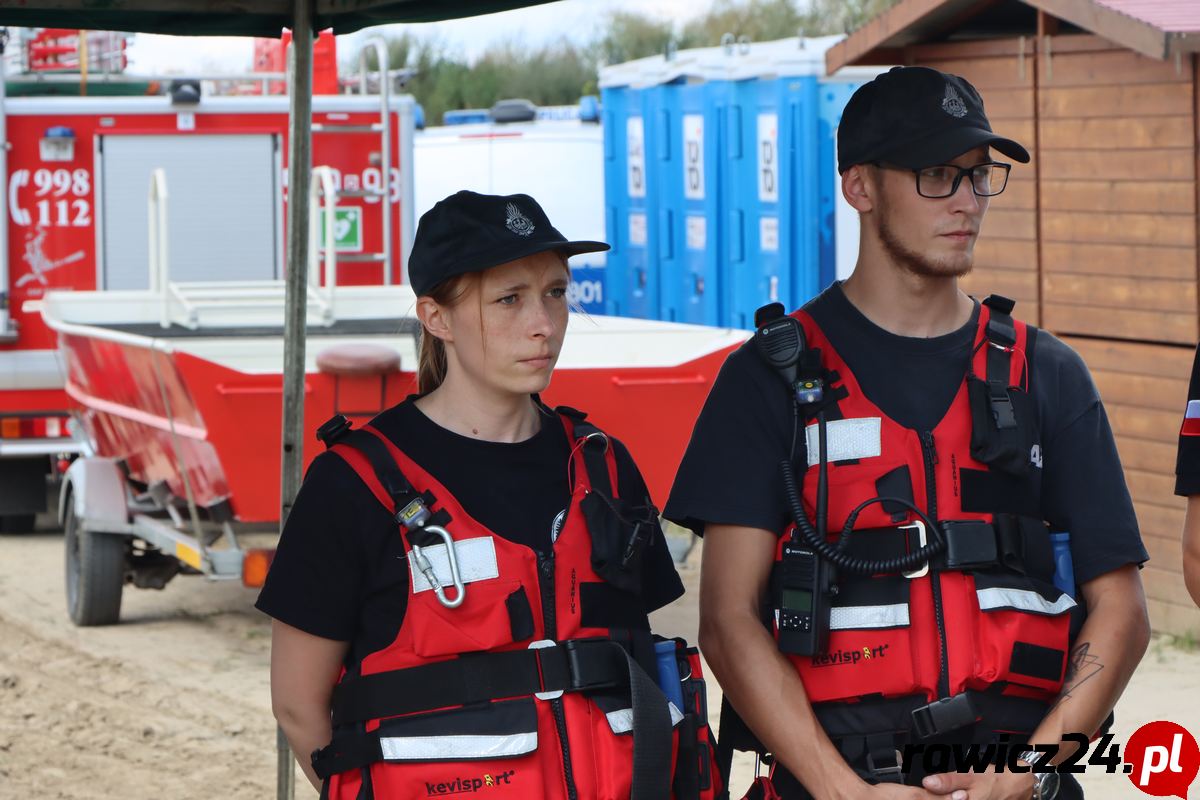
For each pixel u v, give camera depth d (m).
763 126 10.21
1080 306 7.53
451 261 2.53
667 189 11.72
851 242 9.91
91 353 7.84
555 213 14.12
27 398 10.34
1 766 6.05
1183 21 6.86
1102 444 2.81
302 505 2.57
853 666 2.65
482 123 16.11
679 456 6.78
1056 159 7.58
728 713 2.90
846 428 2.71
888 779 2.64
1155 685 6.46
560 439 2.67
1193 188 6.98
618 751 2.47
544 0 3.67
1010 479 2.71
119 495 7.96
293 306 3.77
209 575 6.84
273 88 11.87
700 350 7.33
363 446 2.56
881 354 2.77
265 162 10.70
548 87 35.75
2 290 10.29
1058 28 7.59
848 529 2.65
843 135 2.82
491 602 2.48
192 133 10.59
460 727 2.45
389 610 2.52
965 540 2.64
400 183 10.56
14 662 7.59
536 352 2.55
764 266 10.30
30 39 11.08
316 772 2.59
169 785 5.84
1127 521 2.78
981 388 2.73
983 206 2.76
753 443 2.77
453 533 2.51
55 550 10.36
